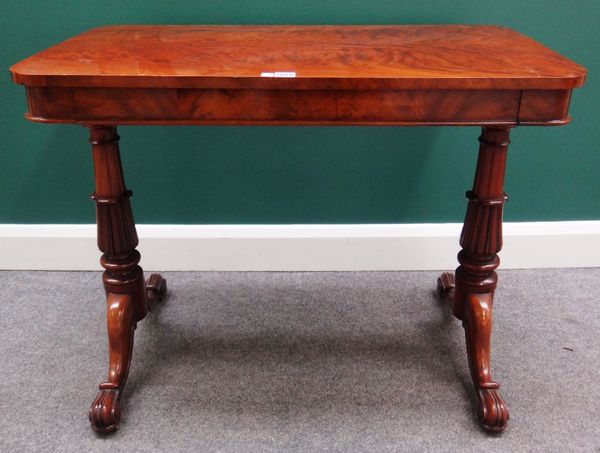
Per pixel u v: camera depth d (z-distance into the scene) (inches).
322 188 73.3
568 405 56.9
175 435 53.9
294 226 75.1
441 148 71.0
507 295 72.6
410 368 61.6
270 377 60.4
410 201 73.9
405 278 75.7
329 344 64.9
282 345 64.9
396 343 65.1
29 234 75.4
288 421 55.3
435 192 73.3
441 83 43.0
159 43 53.0
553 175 73.0
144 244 75.4
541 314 69.3
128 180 72.7
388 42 53.3
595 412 56.1
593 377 60.2
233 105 44.8
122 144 70.9
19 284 74.6
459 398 57.9
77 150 71.7
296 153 71.5
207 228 75.1
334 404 57.2
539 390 58.7
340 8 65.5
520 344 64.7
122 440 53.4
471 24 64.7
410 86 43.2
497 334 66.2
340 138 70.7
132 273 58.7
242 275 76.6
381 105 44.6
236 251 76.0
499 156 53.1
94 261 77.0
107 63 46.2
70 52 49.4
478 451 52.3
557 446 52.7
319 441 53.2
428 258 76.1
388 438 53.6
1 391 58.4
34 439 53.4
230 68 45.0
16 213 74.9
